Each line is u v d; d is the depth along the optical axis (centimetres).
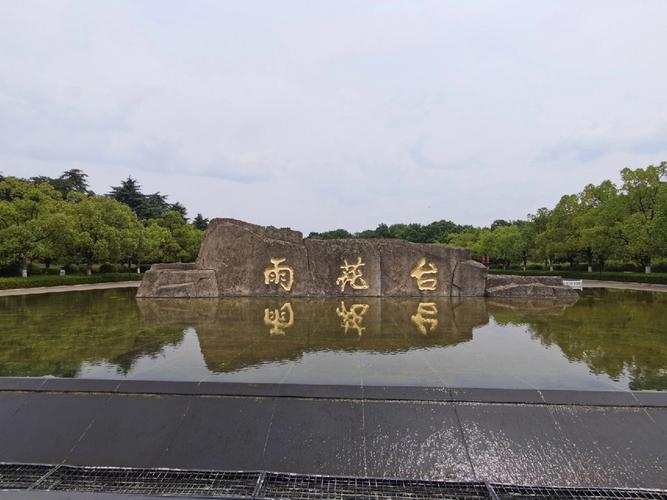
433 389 428
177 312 1019
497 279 1430
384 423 396
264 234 1345
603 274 2717
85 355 582
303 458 367
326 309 1055
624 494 331
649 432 384
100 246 2603
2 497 317
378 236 6850
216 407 416
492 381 458
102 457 371
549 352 611
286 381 452
